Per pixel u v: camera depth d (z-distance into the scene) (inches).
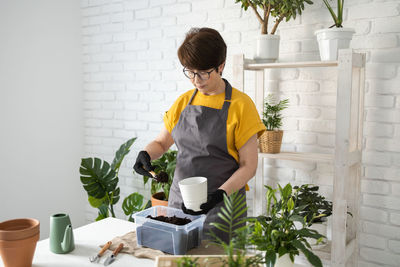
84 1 124.2
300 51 87.0
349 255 75.6
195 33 53.9
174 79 107.9
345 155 68.9
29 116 111.2
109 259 43.3
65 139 123.5
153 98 112.8
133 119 117.9
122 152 105.1
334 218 71.3
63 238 46.1
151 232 46.0
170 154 99.3
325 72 84.3
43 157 116.3
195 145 61.5
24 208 111.2
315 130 86.7
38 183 115.1
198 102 62.9
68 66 122.6
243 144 59.0
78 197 129.6
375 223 80.7
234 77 82.3
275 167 92.9
